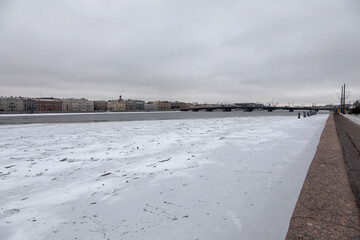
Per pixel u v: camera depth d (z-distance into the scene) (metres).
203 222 4.01
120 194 5.48
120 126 27.77
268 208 4.41
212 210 4.44
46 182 6.58
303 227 1.95
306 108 137.38
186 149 11.02
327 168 3.73
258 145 11.21
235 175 6.50
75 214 4.53
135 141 14.41
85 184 6.34
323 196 2.58
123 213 4.48
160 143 13.34
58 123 36.66
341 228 1.90
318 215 2.15
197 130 21.08
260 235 3.54
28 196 5.55
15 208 4.89
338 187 2.84
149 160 9.01
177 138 15.43
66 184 6.37
